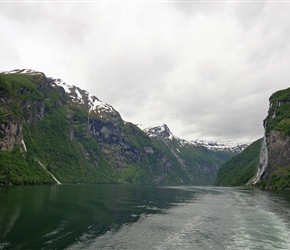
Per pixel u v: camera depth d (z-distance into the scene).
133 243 38.12
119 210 68.19
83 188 163.62
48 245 35.81
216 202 91.25
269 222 54.25
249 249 36.41
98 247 35.72
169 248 36.38
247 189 186.25
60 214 57.47
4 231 42.00
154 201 93.12
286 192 146.25
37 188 141.00
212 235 43.50
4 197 85.75
